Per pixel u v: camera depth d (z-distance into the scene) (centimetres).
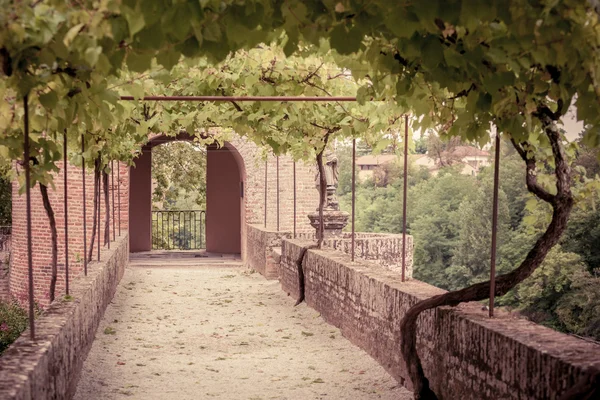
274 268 1770
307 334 1041
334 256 1144
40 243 2097
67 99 546
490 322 549
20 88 454
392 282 815
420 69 540
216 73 895
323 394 731
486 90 491
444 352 608
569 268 3994
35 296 2108
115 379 785
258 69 877
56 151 592
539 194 555
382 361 820
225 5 397
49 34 385
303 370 834
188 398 719
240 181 2306
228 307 1328
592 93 459
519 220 5525
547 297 4172
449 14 396
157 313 1257
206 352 946
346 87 918
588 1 385
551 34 411
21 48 402
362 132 1053
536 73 482
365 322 895
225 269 2044
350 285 973
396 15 411
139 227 2547
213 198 2539
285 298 1419
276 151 1215
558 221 548
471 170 7119
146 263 2131
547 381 449
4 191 3528
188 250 2633
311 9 414
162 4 362
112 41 404
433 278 6881
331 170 1736
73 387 684
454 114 617
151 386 763
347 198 7706
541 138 570
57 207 2056
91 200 2039
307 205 2164
